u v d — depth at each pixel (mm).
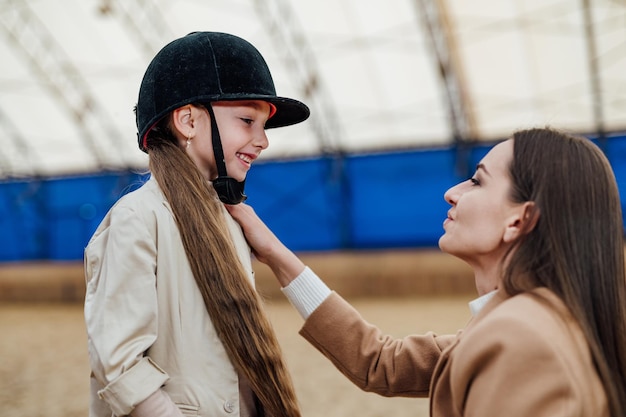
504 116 9664
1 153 11688
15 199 12398
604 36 8234
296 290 1425
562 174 985
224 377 1188
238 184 1296
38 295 11797
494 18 8266
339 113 10055
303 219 11133
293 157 10961
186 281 1188
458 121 9758
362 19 8625
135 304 1122
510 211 1031
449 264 9992
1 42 9672
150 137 1295
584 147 1015
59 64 9836
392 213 10711
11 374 5094
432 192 10469
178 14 9008
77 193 12148
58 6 9008
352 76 9352
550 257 968
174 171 1225
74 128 10891
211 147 1262
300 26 8922
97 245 1197
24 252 12547
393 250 10719
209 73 1229
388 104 9727
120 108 10438
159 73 1245
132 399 1069
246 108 1264
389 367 1359
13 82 10164
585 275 952
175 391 1147
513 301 937
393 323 7160
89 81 10047
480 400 873
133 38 9289
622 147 9422
